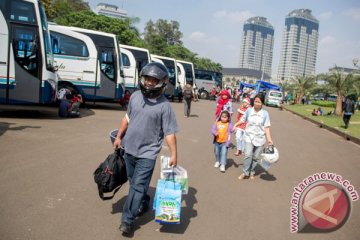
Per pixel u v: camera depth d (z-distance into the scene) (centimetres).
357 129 2162
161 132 449
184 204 570
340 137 1853
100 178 459
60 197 540
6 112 1437
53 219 460
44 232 421
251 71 17575
